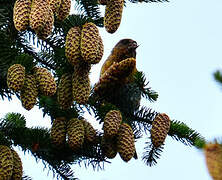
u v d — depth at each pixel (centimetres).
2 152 238
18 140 251
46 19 235
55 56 258
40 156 255
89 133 259
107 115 256
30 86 242
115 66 261
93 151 260
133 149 256
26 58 243
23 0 237
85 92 251
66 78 254
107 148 259
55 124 257
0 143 242
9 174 237
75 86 251
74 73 252
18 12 236
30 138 252
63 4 245
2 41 247
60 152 257
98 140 260
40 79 243
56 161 257
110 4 248
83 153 260
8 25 256
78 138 254
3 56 245
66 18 249
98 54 243
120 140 255
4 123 252
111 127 254
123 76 262
